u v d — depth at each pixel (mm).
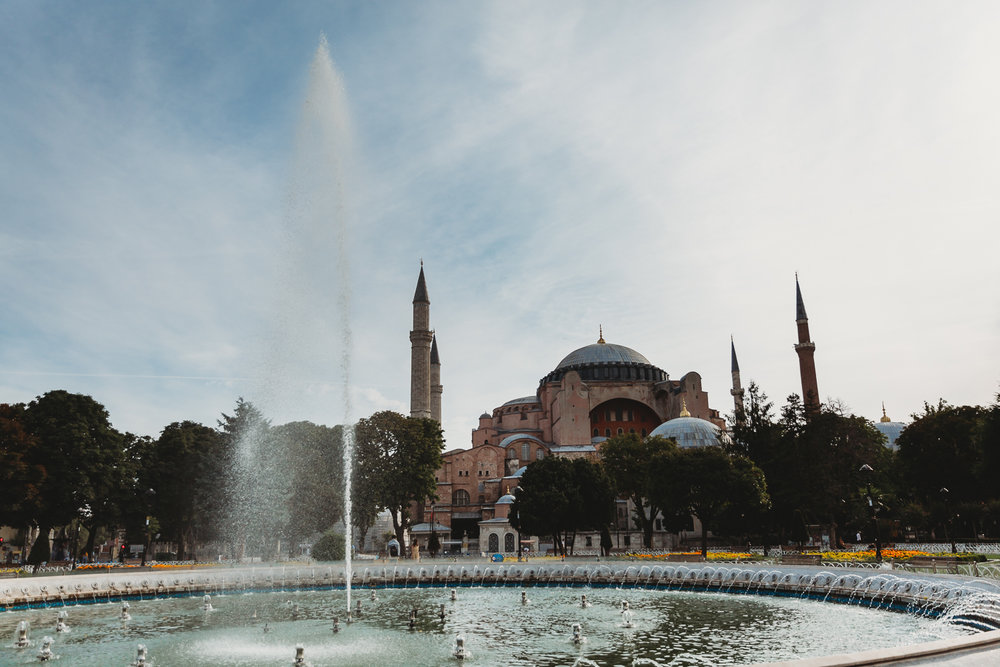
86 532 97938
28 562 60219
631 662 22797
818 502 70312
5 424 56062
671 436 97125
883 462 91250
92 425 65562
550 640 26812
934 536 84688
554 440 123625
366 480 79312
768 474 74062
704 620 31391
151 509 72312
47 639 24328
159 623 32312
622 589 46875
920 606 31453
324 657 23625
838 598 36906
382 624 31250
